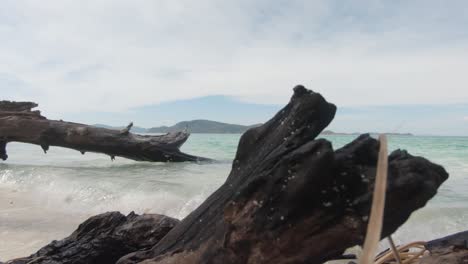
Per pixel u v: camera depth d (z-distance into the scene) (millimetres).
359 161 1966
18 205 10234
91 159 23344
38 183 12711
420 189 1776
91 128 16906
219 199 2729
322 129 2365
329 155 1873
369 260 950
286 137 2389
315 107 2322
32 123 16609
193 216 2902
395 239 6852
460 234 3125
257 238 2158
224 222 2498
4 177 13938
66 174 13859
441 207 8164
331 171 1903
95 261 3674
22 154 29312
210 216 2715
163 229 3744
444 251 2943
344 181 1916
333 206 1929
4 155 17453
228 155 26719
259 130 2688
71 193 11016
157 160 18328
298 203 1984
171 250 2842
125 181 11688
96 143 16844
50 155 27781
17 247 6547
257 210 2119
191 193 10008
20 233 7434
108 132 17125
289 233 2061
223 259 2410
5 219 8570
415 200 1798
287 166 2029
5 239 7016
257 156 2602
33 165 18266
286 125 2432
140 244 3717
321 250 2078
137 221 3850
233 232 2258
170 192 10125
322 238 2018
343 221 1925
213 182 11891
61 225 8078
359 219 1873
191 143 47094
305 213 1992
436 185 1861
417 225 7195
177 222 3824
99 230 3883
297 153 2002
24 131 16594
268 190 2072
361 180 1909
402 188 1752
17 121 16594
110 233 3803
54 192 11453
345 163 1920
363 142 1994
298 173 1967
